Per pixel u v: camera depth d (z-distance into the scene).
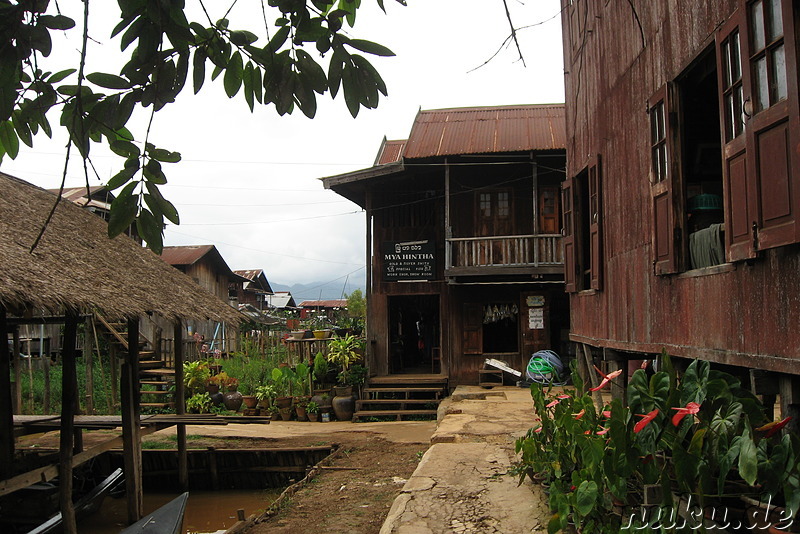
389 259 15.15
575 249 9.12
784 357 3.56
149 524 5.34
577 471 4.04
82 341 18.62
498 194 14.62
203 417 9.88
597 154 7.70
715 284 4.47
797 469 2.65
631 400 3.33
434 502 4.84
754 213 3.76
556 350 15.30
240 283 32.41
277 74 2.11
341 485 8.00
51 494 8.47
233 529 6.27
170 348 18.67
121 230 2.25
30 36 1.99
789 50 3.35
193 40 2.09
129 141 2.19
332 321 32.66
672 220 5.14
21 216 7.68
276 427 13.70
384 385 14.76
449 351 14.86
